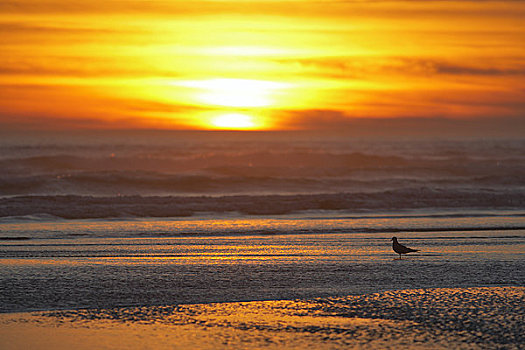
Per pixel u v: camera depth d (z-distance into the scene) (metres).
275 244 69.19
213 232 79.88
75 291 44.41
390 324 35.94
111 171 172.50
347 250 64.56
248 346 32.09
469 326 35.41
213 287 45.97
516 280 48.38
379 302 41.19
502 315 37.75
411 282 47.69
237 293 44.00
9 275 50.19
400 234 77.69
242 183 160.12
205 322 36.56
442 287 45.84
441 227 84.62
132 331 34.72
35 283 47.09
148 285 46.62
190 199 115.50
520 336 33.50
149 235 76.94
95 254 61.84
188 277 49.78
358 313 38.44
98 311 38.94
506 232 79.44
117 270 52.81
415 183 168.00
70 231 80.44
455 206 113.12
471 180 173.50
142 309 39.59
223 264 55.88
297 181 164.25
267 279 49.00
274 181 163.25
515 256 60.22
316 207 110.25
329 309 39.47
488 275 50.47
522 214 101.94
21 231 80.06
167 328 35.28
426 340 32.91
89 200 111.94
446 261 57.34
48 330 34.84
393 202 115.62
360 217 97.94
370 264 55.88
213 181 160.88
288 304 40.84
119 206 106.06
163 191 149.88
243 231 80.81
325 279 48.97
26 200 110.00
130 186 152.38
